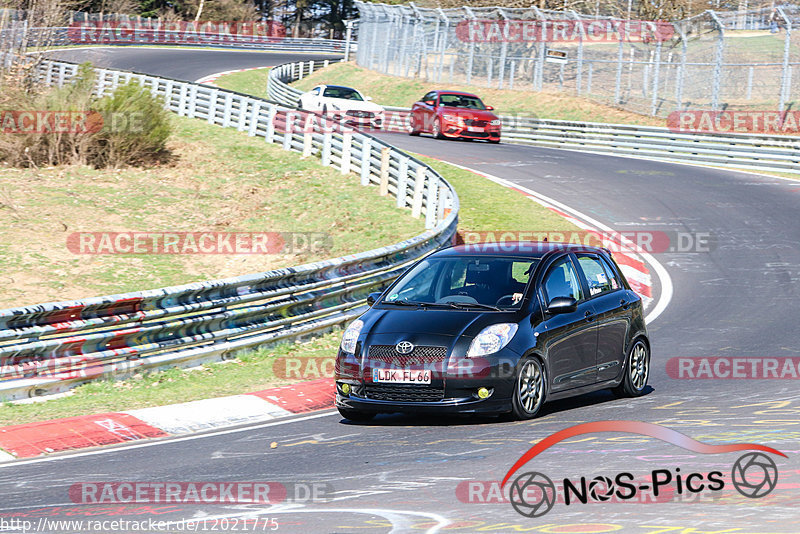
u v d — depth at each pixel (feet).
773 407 108.68
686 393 120.98
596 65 551.18
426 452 92.27
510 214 269.23
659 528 63.21
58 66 419.13
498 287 111.96
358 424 108.99
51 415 112.88
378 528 67.15
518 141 432.25
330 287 167.73
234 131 378.53
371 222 265.34
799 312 177.58
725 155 354.33
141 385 129.29
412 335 105.40
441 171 326.03
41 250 225.76
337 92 424.46
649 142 380.99
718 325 169.89
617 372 118.93
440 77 571.69
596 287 119.44
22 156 304.91
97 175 302.25
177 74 630.33
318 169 320.50
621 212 272.72
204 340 140.97
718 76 414.00
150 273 221.05
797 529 61.16
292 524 69.62
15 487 84.89
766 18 410.31
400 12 618.85
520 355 104.32
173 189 297.74
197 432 107.86
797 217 262.06
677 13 533.14
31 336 122.21
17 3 349.82
